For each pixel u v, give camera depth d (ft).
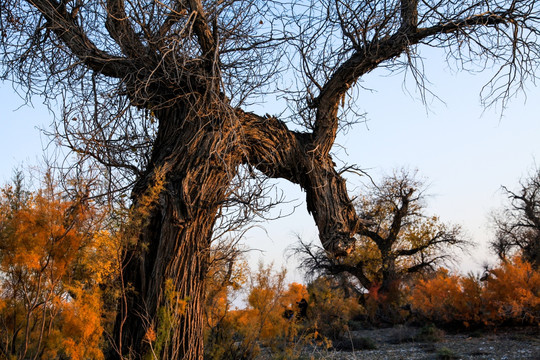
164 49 18.75
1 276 15.31
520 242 94.38
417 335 43.27
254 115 20.81
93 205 15.66
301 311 41.60
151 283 17.04
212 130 18.74
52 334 14.19
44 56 19.24
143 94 19.08
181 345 17.03
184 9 19.97
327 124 21.65
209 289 22.72
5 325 14.55
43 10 18.35
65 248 14.46
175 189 17.79
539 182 94.07
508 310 44.09
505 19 20.66
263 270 25.13
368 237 88.17
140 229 16.40
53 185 15.35
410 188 89.10
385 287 74.90
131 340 16.67
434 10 20.63
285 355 23.56
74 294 14.35
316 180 21.36
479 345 36.09
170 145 19.06
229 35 20.44
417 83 21.49
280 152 20.79
